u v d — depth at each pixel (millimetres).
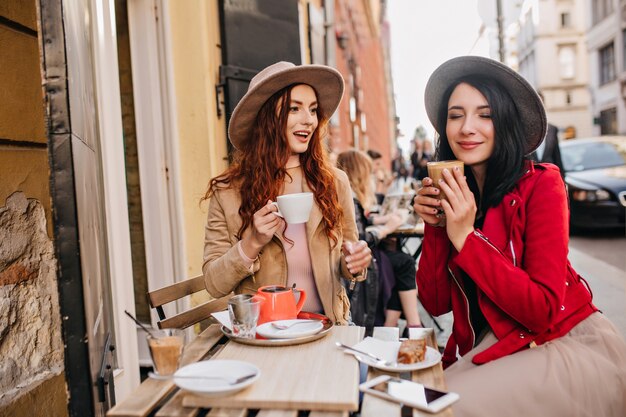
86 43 2283
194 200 4473
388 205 5355
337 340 1863
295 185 2578
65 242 1597
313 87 2580
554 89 42594
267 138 2510
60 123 1586
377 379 1589
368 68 29297
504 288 1805
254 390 1456
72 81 1696
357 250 2244
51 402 2750
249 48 5059
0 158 2605
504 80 2080
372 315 3979
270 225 2113
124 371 3369
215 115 4691
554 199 1920
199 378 1480
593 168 10078
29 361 2682
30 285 2732
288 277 2480
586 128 42344
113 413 1379
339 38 13906
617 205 9008
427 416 1397
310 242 2473
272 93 2518
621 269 6980
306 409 1395
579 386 1773
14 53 2693
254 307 1845
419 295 2242
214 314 2094
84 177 1849
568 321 1943
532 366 1804
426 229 2182
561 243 1854
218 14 4836
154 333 1626
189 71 4445
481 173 2225
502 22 8250
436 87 2215
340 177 2717
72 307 1604
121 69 4258
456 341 2117
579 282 2016
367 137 24734
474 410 1717
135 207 4301
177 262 4324
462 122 2092
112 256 3326
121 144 3502
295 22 5672
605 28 32781
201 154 4484
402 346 1709
